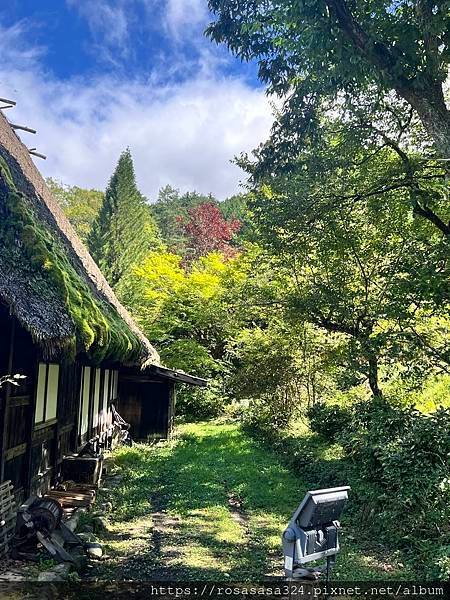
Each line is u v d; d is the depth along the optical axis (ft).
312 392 46.19
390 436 22.27
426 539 17.12
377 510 20.68
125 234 99.19
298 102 27.20
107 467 32.91
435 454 18.48
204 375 65.77
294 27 21.24
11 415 18.79
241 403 63.72
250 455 38.11
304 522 11.68
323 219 30.14
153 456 38.58
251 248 46.47
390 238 31.24
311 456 31.65
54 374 25.26
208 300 63.67
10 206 17.17
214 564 17.42
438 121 19.79
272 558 18.07
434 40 19.03
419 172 27.96
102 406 40.22
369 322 31.32
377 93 26.12
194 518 22.91
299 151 28.58
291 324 36.81
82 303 18.37
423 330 27.35
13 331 17.17
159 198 179.22
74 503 22.98
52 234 25.70
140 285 80.02
